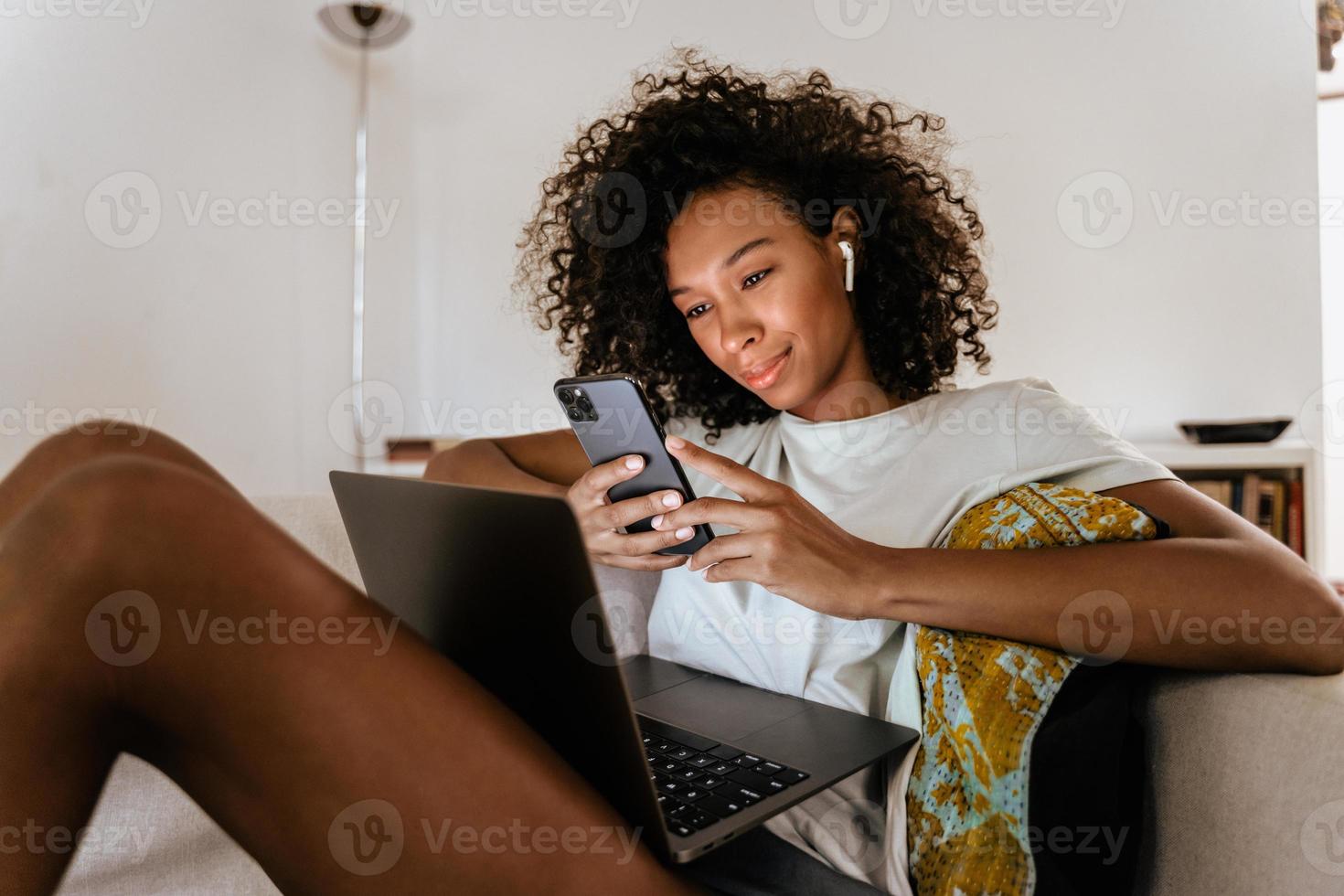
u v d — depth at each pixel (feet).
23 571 1.55
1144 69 7.94
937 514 2.71
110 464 1.63
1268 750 2.00
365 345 8.71
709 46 8.59
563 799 1.73
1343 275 7.89
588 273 3.80
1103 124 8.02
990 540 2.39
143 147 6.47
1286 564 2.15
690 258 3.01
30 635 1.52
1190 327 7.94
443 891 1.65
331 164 8.34
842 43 8.37
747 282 2.98
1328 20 7.66
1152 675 2.36
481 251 9.08
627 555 2.71
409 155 9.13
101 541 1.54
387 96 8.93
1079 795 2.08
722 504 2.40
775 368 3.01
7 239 5.52
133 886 2.67
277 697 1.59
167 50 6.66
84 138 6.03
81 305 6.00
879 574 2.24
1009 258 8.20
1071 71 8.05
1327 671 2.08
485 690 1.81
